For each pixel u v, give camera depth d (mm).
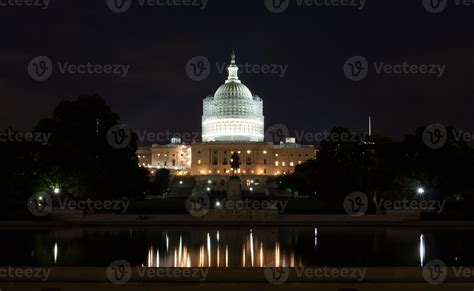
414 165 99000
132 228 78125
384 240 62594
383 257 49938
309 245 58500
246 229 76625
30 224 81688
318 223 83500
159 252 53250
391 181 105188
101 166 103500
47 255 50875
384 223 83250
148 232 72250
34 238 64375
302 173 141250
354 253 52375
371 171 106938
